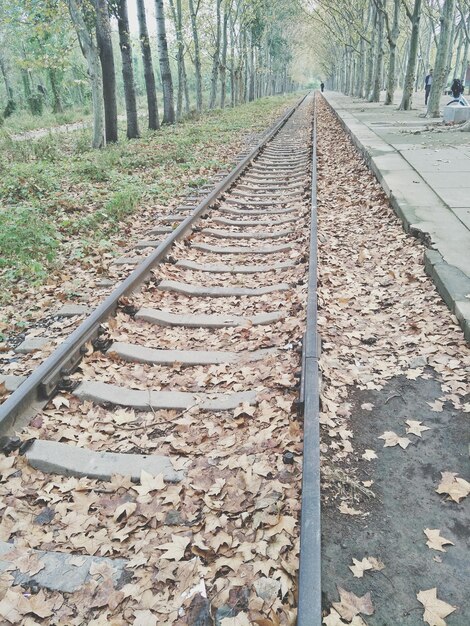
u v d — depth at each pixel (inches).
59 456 130.8
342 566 104.2
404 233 301.1
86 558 104.5
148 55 925.2
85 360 172.2
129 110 804.0
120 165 553.9
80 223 346.9
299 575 87.3
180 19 1051.9
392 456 134.4
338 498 120.4
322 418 144.9
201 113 1245.1
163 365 175.9
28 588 98.7
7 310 230.8
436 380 163.9
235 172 477.4
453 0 778.8
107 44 709.3
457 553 106.3
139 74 3169.3
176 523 113.6
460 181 383.2
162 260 262.2
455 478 124.8
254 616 91.7
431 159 466.6
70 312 221.1
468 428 142.9
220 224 339.6
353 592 98.6
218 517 114.0
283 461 126.4
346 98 1932.8
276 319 200.5
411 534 111.2
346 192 427.8
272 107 1579.7
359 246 298.7
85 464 129.5
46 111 1584.6
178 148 629.0
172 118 1033.5
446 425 144.6
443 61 826.8
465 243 256.8
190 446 137.1
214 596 96.4
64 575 100.9
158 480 124.4
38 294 248.1
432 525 113.2
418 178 396.5
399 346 185.2
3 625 92.5
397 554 106.5
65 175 501.7
